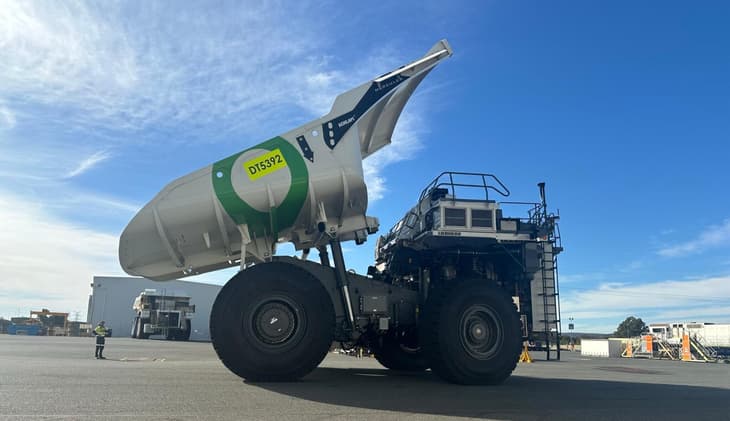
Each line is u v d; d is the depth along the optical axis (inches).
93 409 204.5
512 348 326.0
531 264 350.3
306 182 321.4
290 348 291.0
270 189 318.3
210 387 273.1
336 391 271.1
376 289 348.8
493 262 368.5
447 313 321.7
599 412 231.9
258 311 293.0
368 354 482.9
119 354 714.8
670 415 228.7
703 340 1497.3
